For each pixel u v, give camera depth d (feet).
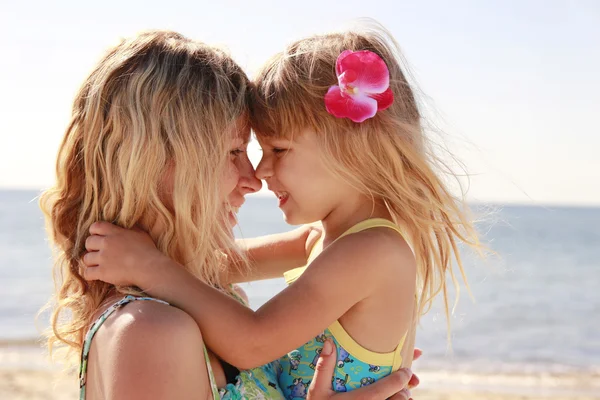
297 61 6.70
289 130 6.59
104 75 5.90
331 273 6.14
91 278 5.78
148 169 5.77
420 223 6.88
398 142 6.77
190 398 5.01
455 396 28.07
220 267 7.13
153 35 6.17
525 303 59.21
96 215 5.97
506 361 37.29
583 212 292.40
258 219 168.86
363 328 6.30
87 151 5.92
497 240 131.13
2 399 24.54
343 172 6.59
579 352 40.68
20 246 98.73
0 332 40.37
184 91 5.88
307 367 6.48
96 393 5.12
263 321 5.84
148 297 5.46
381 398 6.16
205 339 5.70
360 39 7.02
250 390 5.92
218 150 5.97
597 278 76.59
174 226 5.91
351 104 6.40
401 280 6.37
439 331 44.29
